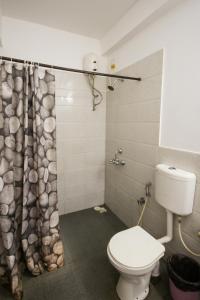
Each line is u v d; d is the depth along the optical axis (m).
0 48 1.96
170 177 1.46
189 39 1.36
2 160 1.33
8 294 1.41
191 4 1.33
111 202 2.69
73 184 2.60
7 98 1.31
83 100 2.46
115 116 2.41
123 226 2.33
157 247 1.33
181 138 1.49
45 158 1.52
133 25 1.80
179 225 1.54
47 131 1.53
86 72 1.78
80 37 2.34
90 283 1.52
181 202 1.40
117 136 2.39
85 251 1.89
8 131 1.33
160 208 1.76
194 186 1.38
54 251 1.64
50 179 1.58
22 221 1.48
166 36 1.56
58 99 2.31
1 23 1.81
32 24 2.06
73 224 2.37
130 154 2.15
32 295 1.41
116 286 1.49
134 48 1.97
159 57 1.64
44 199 1.52
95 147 2.66
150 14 1.58
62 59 2.27
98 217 2.54
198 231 1.40
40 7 1.80
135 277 1.27
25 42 2.05
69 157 2.50
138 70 1.92
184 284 1.25
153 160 1.80
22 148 1.45
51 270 1.62
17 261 1.46
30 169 1.51
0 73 1.30
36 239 1.62
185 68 1.41
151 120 1.79
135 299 1.34
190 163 1.42
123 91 2.20
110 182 2.67
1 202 1.33
